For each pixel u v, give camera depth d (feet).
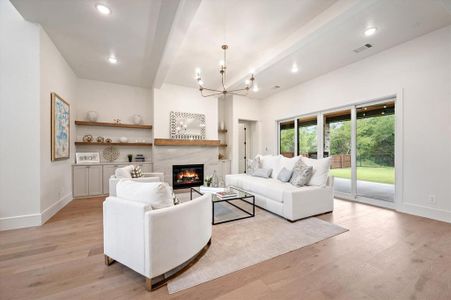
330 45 10.51
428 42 9.52
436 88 9.34
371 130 12.46
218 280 5.12
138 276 5.29
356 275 5.29
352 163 13.19
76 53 11.53
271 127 19.95
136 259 4.98
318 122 15.46
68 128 12.66
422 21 8.57
